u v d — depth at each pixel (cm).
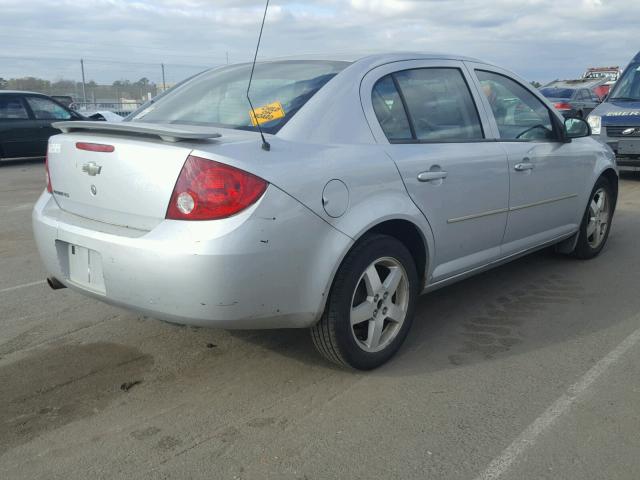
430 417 300
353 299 327
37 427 293
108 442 280
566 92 1909
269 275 285
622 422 295
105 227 304
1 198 945
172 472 259
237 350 377
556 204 489
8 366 356
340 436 285
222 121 342
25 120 1405
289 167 293
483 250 420
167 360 365
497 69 454
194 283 274
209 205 274
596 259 575
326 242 303
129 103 2141
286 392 326
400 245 348
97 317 432
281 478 255
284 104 333
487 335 401
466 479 254
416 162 351
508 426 292
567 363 359
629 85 1055
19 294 480
